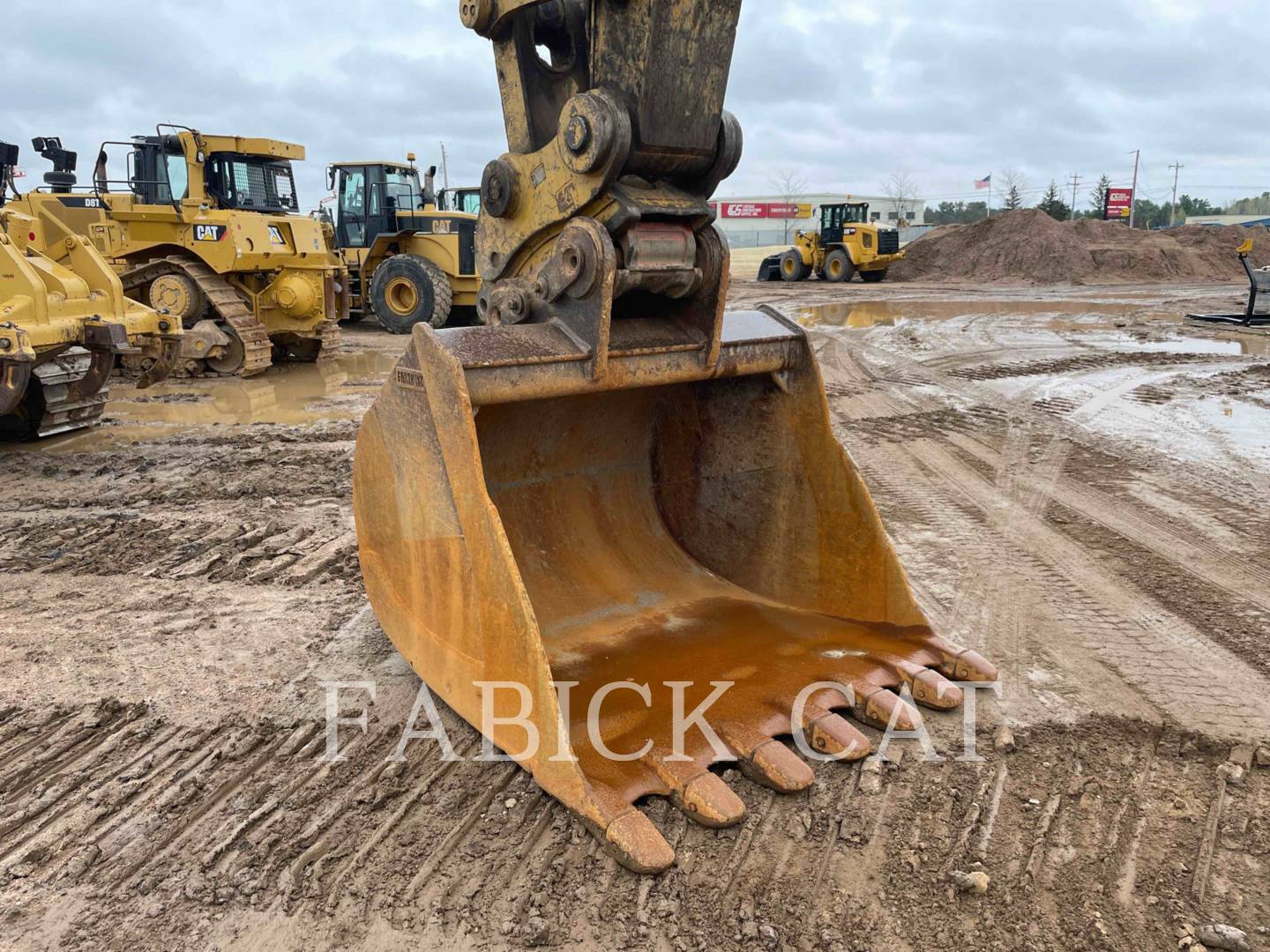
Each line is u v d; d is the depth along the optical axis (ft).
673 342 11.37
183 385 37.93
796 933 8.09
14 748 11.09
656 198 10.53
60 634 14.12
